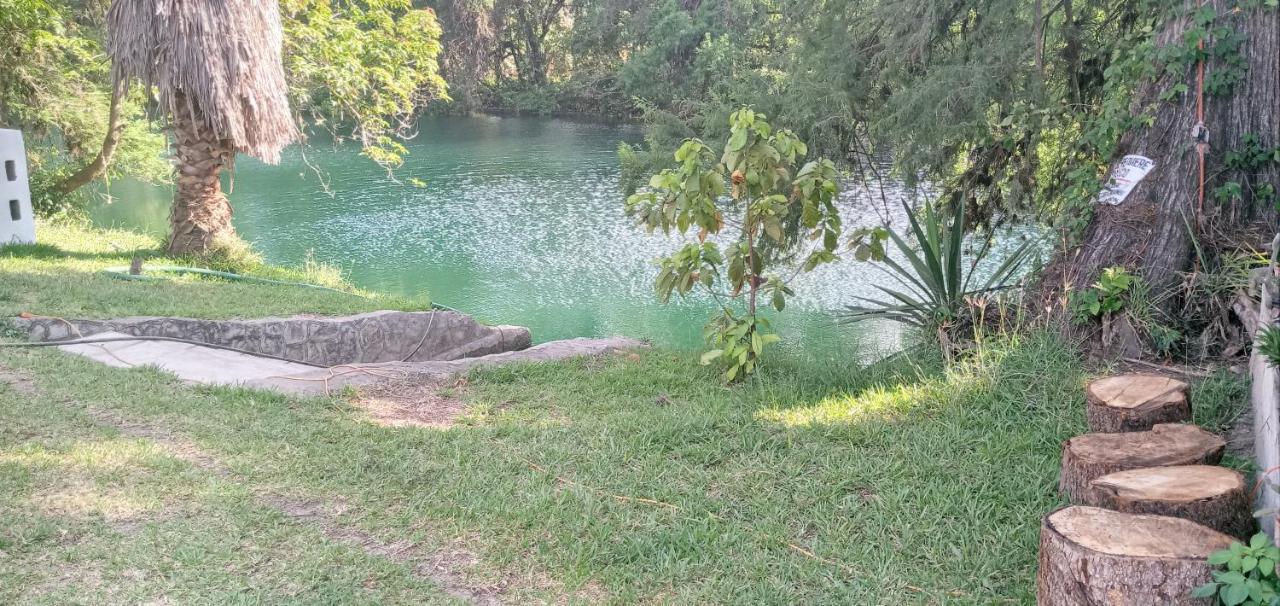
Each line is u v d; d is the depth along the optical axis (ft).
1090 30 29.50
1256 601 8.71
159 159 62.03
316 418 18.04
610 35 126.41
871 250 22.29
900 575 11.89
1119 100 21.12
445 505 13.80
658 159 37.68
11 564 11.16
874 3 33.58
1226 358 18.45
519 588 11.68
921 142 30.73
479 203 68.39
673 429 17.12
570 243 55.57
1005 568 11.92
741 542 12.78
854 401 18.92
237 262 38.27
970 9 30.30
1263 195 19.60
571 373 23.02
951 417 16.98
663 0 111.96
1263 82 19.42
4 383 17.80
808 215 20.80
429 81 59.93
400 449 16.29
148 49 34.45
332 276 40.14
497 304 43.16
